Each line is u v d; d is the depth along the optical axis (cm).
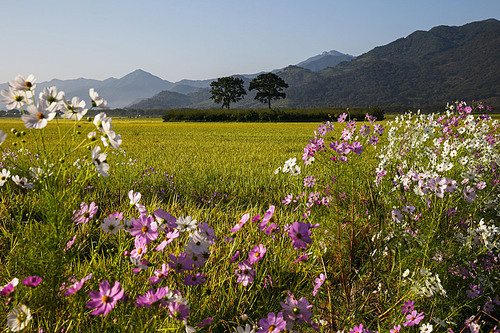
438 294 259
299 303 190
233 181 773
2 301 206
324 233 307
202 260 211
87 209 207
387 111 13738
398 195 346
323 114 8169
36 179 191
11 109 171
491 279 289
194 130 4078
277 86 11525
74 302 203
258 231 372
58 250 191
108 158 930
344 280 264
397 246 296
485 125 479
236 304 264
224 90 11306
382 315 247
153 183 679
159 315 195
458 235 288
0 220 358
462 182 346
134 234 201
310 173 532
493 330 239
